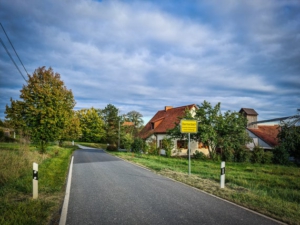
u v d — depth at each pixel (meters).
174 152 28.11
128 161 18.38
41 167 11.99
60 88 20.84
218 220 4.99
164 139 26.83
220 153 25.45
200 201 6.52
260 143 31.23
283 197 7.55
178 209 5.75
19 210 5.23
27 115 18.06
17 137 18.03
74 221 4.85
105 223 4.76
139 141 30.28
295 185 9.91
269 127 36.91
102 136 62.91
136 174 11.51
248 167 17.22
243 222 4.89
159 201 6.47
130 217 5.13
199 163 19.05
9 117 19.30
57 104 18.94
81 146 54.78
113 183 9.05
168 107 38.56
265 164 21.19
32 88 18.91
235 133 23.22
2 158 10.28
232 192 7.51
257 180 11.07
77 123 37.84
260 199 6.66
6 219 4.69
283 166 19.25
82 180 9.69
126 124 60.12
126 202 6.34
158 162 18.92
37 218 4.93
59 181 9.13
